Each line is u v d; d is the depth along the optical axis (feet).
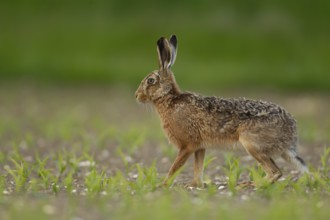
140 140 78.69
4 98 142.72
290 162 57.21
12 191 55.31
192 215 44.19
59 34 189.16
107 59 178.40
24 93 150.51
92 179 55.01
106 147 83.71
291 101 141.59
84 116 119.14
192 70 168.45
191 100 59.16
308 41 184.14
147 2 199.21
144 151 81.05
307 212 45.52
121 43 184.34
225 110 57.47
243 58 178.09
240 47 180.96
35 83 165.07
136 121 112.37
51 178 60.08
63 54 180.65
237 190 54.90
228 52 179.83
